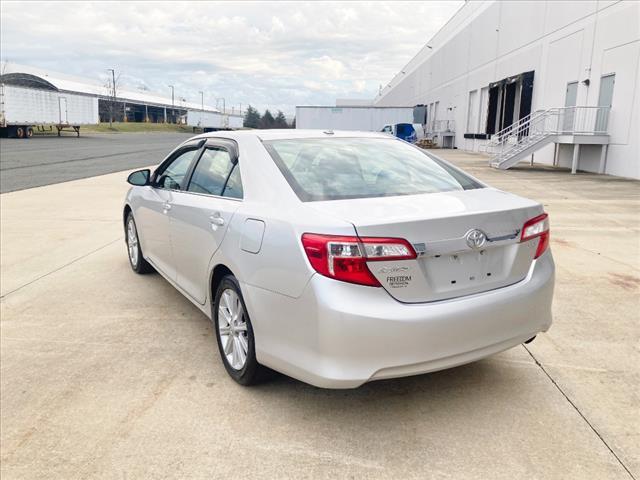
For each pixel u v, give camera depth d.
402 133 36.62
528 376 3.25
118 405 2.99
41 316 4.40
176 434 2.70
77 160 21.88
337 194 2.90
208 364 3.48
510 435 2.64
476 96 32.12
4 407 3.00
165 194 4.36
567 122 19.27
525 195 11.44
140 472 2.42
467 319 2.59
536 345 3.69
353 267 2.44
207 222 3.44
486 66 29.77
